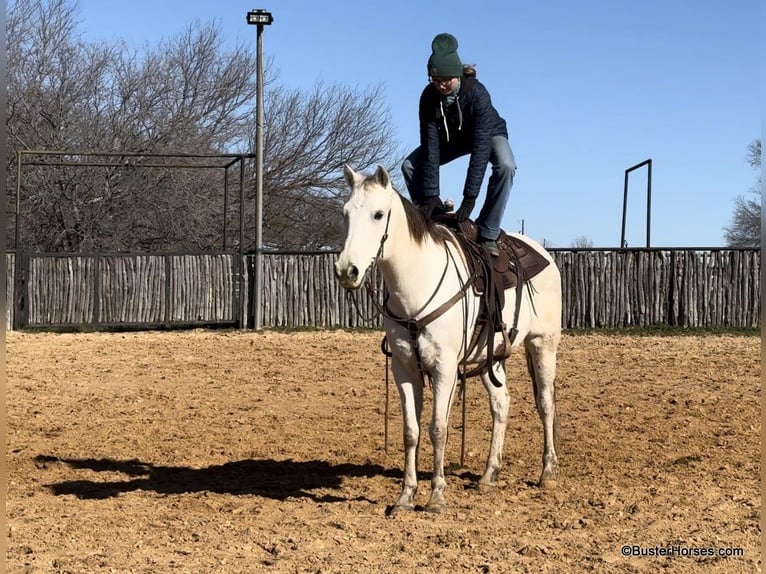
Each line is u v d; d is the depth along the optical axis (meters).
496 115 7.54
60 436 10.10
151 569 5.36
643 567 5.49
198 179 34.69
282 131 37.31
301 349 18.05
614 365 15.83
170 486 7.86
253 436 10.12
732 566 5.51
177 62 37.78
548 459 7.89
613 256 21.61
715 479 7.87
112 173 32.69
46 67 34.91
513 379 14.09
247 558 5.61
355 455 9.16
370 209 6.10
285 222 36.84
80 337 20.31
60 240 32.62
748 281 21.36
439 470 6.82
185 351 17.78
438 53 7.00
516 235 8.27
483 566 5.46
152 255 22.22
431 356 6.52
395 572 5.34
